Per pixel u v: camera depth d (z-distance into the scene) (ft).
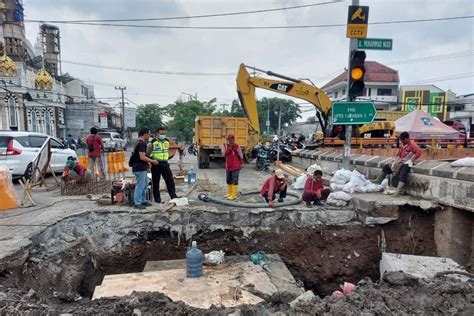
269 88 41.68
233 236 21.50
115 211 21.04
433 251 21.66
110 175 36.83
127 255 20.58
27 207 21.97
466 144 54.60
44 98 92.48
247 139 45.34
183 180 33.81
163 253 21.11
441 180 21.09
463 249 20.61
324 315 10.35
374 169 29.45
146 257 20.92
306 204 22.86
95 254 19.71
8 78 78.43
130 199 22.45
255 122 43.09
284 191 23.47
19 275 14.28
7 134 32.17
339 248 21.52
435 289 12.03
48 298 12.17
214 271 18.06
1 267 13.60
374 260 21.44
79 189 27.20
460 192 19.45
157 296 11.62
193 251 17.56
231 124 45.09
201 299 14.78
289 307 11.27
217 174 40.16
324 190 23.15
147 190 23.25
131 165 21.95
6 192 21.47
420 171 23.27
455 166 21.06
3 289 12.17
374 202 21.80
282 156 51.60
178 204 22.48
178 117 152.56
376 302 11.03
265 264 19.04
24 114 83.51
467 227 20.63
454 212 20.40
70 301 12.05
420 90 125.90
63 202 23.57
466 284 12.43
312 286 20.99
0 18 95.09
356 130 46.21
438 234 21.48
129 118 157.28
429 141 54.24
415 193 23.54
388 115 79.15
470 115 126.82
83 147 86.38
